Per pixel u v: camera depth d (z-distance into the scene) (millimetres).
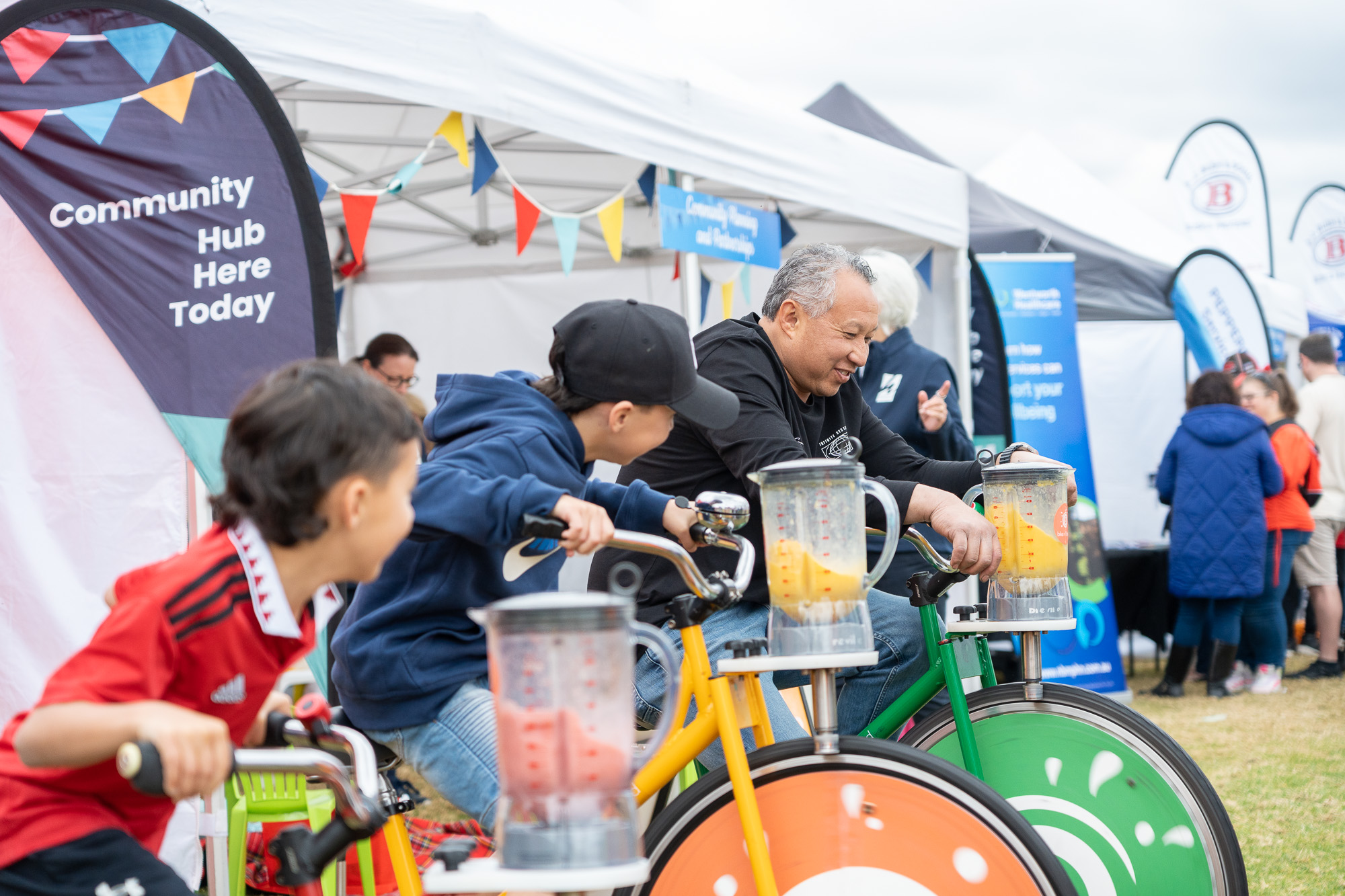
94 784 1301
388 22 3256
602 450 1984
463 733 1839
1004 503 2340
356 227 3865
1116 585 7652
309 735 1437
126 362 2814
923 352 4383
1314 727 5715
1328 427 7410
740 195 6254
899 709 2426
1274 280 11172
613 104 3965
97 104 2822
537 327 7043
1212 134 11516
